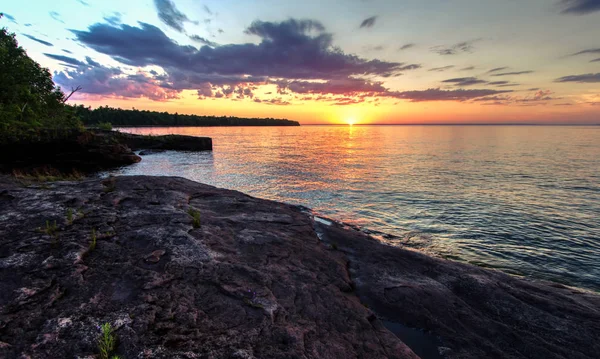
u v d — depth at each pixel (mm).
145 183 11688
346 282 6363
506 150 62000
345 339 4301
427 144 82812
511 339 5145
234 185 25531
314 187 24891
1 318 3611
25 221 6680
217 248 6484
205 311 4301
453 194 22672
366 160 44094
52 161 30344
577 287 9539
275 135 138875
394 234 14070
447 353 4742
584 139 106875
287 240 7785
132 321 3830
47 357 3123
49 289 4305
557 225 15633
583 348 5004
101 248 5723
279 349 3752
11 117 30875
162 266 5293
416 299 6102
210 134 136125
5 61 37500
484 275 7656
